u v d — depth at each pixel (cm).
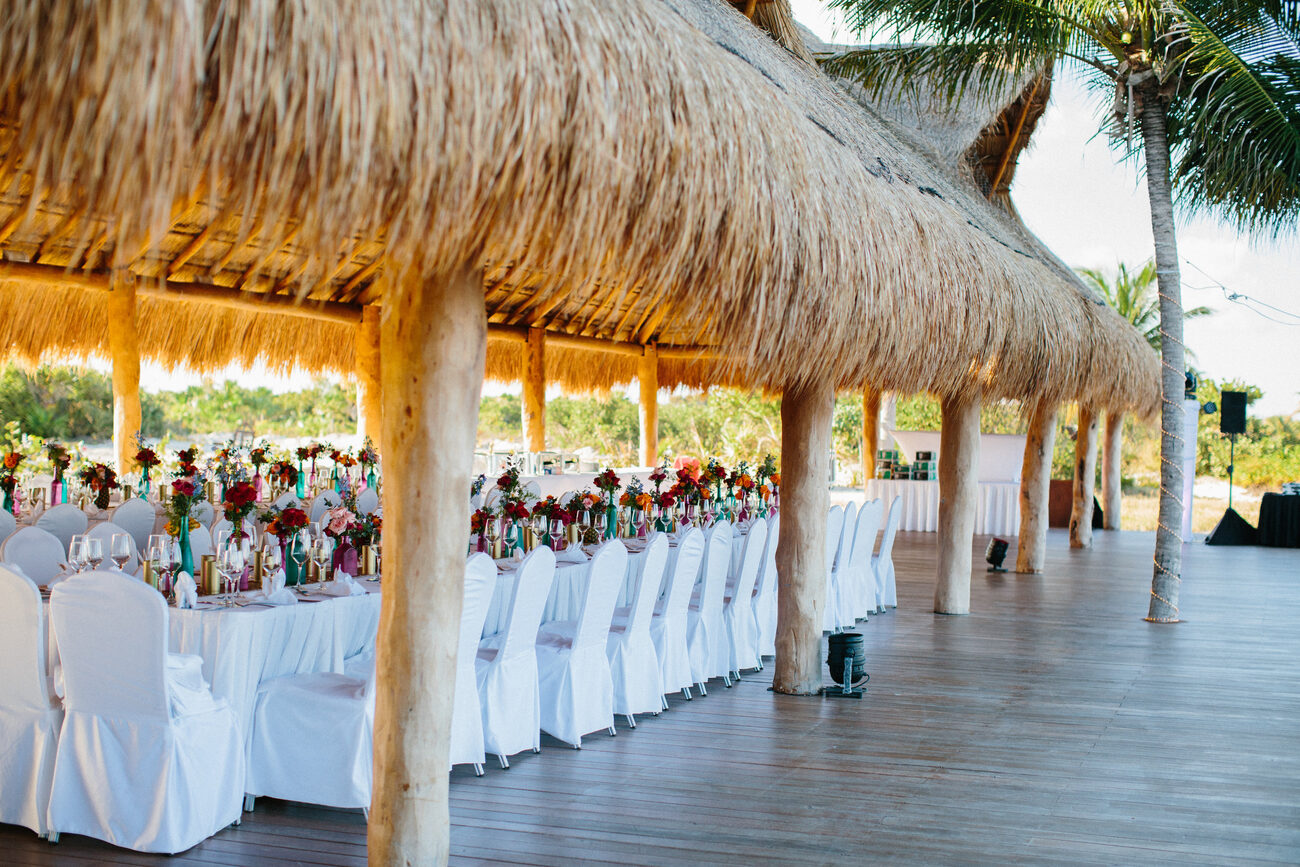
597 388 1602
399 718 333
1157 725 557
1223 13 848
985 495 1739
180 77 192
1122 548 1527
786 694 619
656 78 311
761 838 388
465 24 245
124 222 198
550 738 517
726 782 452
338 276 1038
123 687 360
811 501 615
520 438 2892
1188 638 818
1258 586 1156
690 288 355
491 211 259
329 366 1274
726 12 648
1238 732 545
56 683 400
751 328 406
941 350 638
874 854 374
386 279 308
